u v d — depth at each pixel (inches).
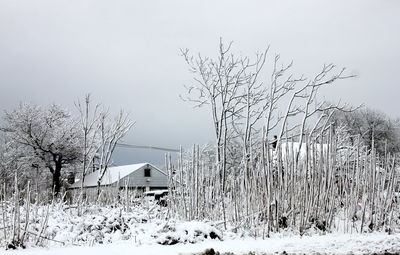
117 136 1256.2
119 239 454.6
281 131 727.1
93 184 1726.1
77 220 530.9
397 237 424.5
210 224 481.7
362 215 505.0
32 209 496.7
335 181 545.0
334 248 374.3
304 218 488.4
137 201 797.2
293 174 511.5
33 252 361.7
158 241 418.3
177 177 617.6
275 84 831.7
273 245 387.2
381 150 1855.3
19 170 1644.9
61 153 1724.9
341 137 944.3
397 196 602.9
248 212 508.4
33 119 1707.7
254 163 551.5
